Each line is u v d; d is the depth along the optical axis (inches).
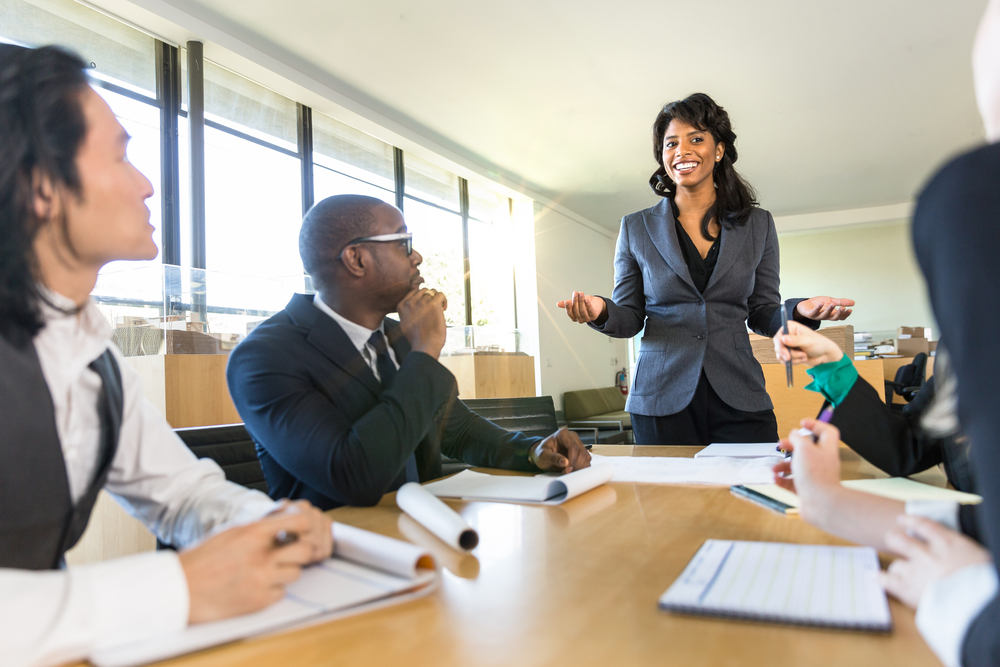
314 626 18.0
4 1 129.3
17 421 24.2
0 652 14.9
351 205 45.6
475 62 192.2
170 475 31.5
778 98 222.7
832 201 342.0
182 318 101.9
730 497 33.5
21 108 24.6
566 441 44.0
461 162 262.2
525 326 312.5
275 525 20.3
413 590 20.3
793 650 14.8
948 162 12.0
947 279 11.1
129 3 142.7
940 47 193.3
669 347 70.9
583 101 219.5
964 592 13.4
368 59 187.5
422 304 43.3
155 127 157.2
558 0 165.2
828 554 21.2
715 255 70.7
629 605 18.3
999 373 10.1
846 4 172.7
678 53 192.4
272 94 190.7
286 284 119.9
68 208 25.9
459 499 36.1
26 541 25.1
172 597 17.2
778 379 135.9
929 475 38.4
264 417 39.1
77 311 28.0
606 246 392.8
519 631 16.8
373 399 43.4
